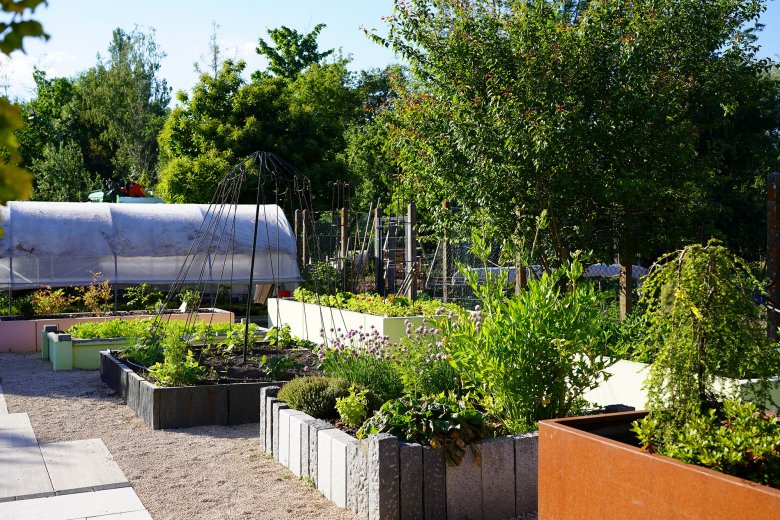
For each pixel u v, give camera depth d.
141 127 45.91
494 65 9.45
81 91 48.62
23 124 0.98
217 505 4.66
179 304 17.64
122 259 17.88
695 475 2.71
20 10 0.96
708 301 3.26
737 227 17.61
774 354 3.35
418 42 10.02
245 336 8.64
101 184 39.94
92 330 11.24
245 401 7.22
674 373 3.30
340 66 39.06
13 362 11.45
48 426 6.97
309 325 12.88
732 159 17.88
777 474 2.83
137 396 7.52
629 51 9.02
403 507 4.20
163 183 28.12
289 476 5.31
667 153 9.48
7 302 15.68
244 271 18.92
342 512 4.52
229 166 26.59
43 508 4.59
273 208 20.19
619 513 3.03
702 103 10.12
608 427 3.64
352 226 26.45
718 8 9.56
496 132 9.27
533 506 4.55
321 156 28.92
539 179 9.26
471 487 4.37
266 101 28.28
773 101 17.80
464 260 14.27
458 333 4.98
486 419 5.03
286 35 39.06
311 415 5.64
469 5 9.91
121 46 48.47
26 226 17.08
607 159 9.39
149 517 4.43
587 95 9.19
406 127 10.62
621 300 9.95
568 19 10.17
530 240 9.70
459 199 10.11
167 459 5.78
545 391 4.81
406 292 14.66
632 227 10.20
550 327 4.76
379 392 6.35
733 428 3.08
